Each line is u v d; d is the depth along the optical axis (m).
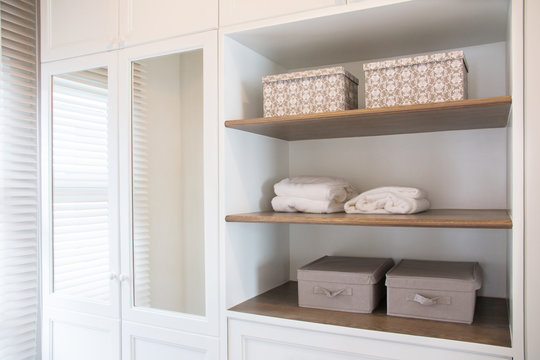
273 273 1.86
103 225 1.75
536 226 1.12
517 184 1.13
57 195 1.86
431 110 1.28
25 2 1.94
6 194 1.86
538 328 1.11
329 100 1.46
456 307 1.35
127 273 1.70
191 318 1.59
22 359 1.93
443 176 1.72
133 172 1.70
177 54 1.62
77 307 1.83
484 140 1.66
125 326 1.72
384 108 1.31
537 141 1.12
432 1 1.26
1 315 1.84
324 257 1.84
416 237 1.77
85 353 1.83
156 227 1.65
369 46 1.67
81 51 1.79
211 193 1.55
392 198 1.48
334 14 1.36
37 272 2.00
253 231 1.71
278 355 1.46
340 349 1.36
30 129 1.98
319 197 1.59
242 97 1.64
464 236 1.70
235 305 1.59
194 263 1.59
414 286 1.40
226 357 1.53
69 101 1.84
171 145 1.63
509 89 1.29
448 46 1.69
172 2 1.61
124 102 1.71
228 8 1.51
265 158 1.81
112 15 1.73
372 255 1.85
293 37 1.56
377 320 1.40
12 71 1.90
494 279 1.65
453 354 1.22
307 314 1.48
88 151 1.79
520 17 1.13
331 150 1.92
